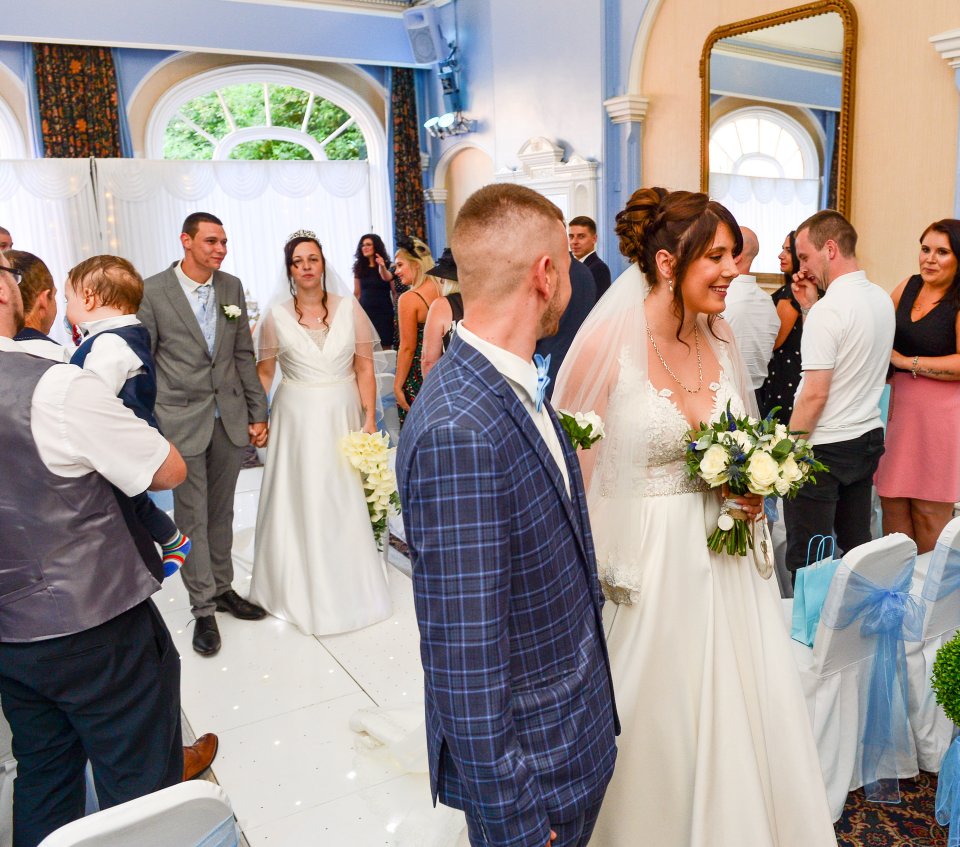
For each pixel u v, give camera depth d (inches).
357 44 345.1
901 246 178.2
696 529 75.1
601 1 252.8
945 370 129.7
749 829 70.7
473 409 48.1
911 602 89.8
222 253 129.3
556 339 147.9
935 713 98.5
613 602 74.8
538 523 50.9
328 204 369.1
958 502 135.0
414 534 47.9
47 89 308.2
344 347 137.9
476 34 322.0
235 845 51.7
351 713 114.6
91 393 68.1
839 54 183.9
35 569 68.2
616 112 252.2
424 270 182.9
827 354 113.5
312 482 136.4
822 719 89.3
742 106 210.8
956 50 160.9
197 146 388.2
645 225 75.6
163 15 310.7
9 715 73.2
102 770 74.9
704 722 72.3
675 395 76.3
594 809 55.1
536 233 52.1
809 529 121.3
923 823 91.5
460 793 54.0
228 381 134.4
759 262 209.8
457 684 46.5
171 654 79.0
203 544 132.1
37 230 312.2
